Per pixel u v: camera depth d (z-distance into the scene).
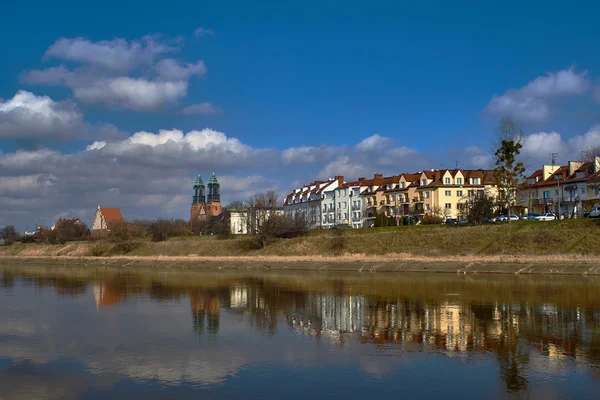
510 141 96.81
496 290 54.12
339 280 69.25
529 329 34.34
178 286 64.81
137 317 41.22
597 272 67.62
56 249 159.25
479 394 21.94
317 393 22.25
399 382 23.55
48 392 22.86
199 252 121.81
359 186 167.62
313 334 33.69
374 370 25.38
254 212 136.50
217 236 136.12
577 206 113.94
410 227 108.31
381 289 57.38
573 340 31.17
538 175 134.25
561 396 21.61
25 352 29.66
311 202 192.50
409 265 84.00
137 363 27.14
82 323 38.72
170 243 133.25
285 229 118.38
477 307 43.38
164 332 34.91
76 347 30.75
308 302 48.16
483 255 83.38
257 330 35.25
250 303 48.22
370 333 33.84
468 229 94.00
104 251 141.12
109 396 22.25
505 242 85.69
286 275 79.62
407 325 36.28
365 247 99.44
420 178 145.25
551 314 39.66
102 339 32.88
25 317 41.75
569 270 70.00
